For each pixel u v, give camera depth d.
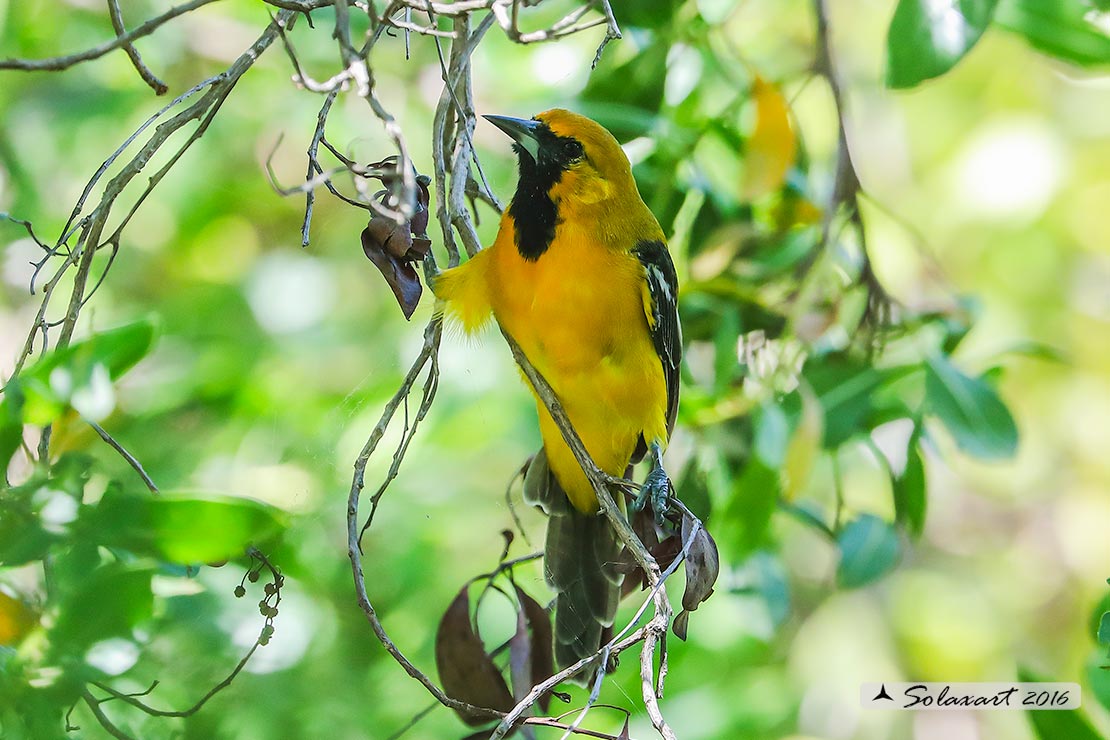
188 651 7.91
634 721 11.72
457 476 13.58
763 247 10.80
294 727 10.22
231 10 14.92
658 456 9.12
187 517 5.59
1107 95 17.28
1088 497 18.42
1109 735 10.34
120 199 14.89
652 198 10.82
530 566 13.21
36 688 5.66
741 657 12.88
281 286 15.22
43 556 5.53
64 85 14.62
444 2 8.63
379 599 12.42
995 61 17.36
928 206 17.36
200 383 13.02
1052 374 17.91
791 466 9.73
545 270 8.70
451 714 11.64
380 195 7.67
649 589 7.87
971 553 18.66
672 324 9.39
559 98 12.11
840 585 10.26
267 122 15.05
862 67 16.86
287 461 12.29
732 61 11.37
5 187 14.04
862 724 15.55
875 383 10.29
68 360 5.79
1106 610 8.80
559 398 9.10
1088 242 17.55
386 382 13.04
